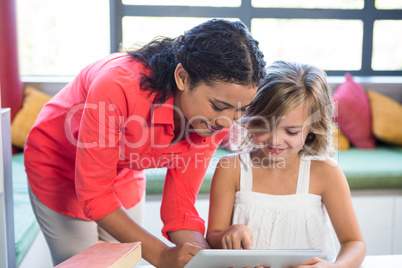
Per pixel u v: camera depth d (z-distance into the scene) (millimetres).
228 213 1389
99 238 1586
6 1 2822
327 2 3510
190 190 1349
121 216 1138
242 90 979
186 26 3412
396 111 3186
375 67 3615
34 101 2984
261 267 970
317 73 1292
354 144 3184
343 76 3602
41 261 2252
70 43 3326
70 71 3369
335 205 1356
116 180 1514
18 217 2104
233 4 3445
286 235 1380
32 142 1419
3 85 2867
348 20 3533
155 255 1109
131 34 3391
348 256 1208
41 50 3322
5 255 1290
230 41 973
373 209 2703
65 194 1428
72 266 875
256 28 3486
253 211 1382
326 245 1401
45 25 3293
